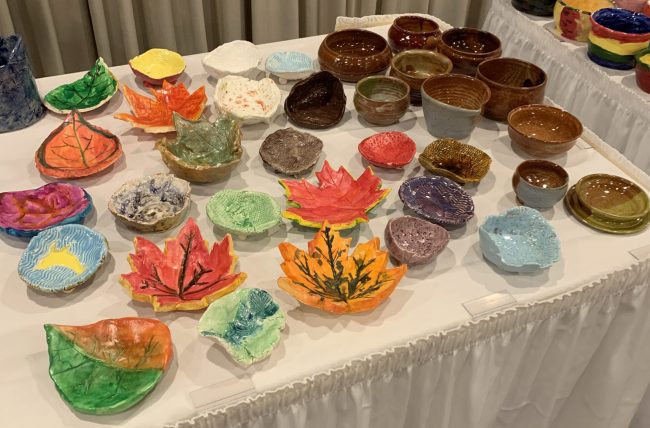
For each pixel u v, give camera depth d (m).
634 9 2.02
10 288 1.15
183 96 1.56
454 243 1.29
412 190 1.34
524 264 1.18
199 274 1.15
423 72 1.73
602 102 1.88
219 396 0.99
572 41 2.01
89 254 1.18
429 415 1.30
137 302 1.14
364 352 1.07
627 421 1.53
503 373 1.29
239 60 1.79
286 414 1.06
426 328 1.11
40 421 0.95
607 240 1.30
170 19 2.45
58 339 1.00
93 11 2.33
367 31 1.82
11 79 1.45
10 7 2.30
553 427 1.58
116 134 1.55
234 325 1.06
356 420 1.15
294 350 1.07
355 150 1.53
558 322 1.25
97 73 1.67
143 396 0.96
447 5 2.93
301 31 2.80
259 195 1.31
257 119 1.55
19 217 1.27
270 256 1.24
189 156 1.39
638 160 1.80
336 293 1.12
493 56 1.70
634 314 1.31
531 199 1.34
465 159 1.45
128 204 1.29
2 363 1.03
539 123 1.57
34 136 1.52
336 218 1.27
